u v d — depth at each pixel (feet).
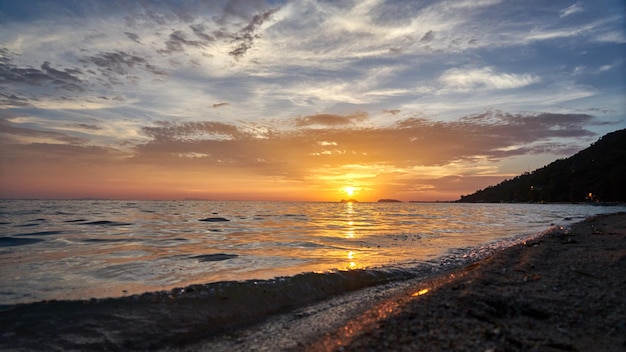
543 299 20.12
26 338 17.13
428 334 15.49
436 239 60.13
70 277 29.76
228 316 20.68
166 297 22.98
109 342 17.06
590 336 15.30
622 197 348.38
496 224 100.27
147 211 161.38
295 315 21.24
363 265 35.27
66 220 98.02
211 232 72.28
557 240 45.68
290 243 54.34
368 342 14.75
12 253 43.29
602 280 24.39
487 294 20.85
